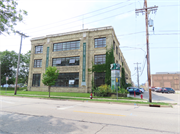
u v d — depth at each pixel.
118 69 20.72
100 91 18.38
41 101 13.76
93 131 4.48
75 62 26.42
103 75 24.02
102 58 24.56
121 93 17.77
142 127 4.95
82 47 25.89
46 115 6.94
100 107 10.00
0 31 7.55
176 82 64.12
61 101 14.07
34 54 30.89
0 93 22.28
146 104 11.67
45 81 17.28
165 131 4.53
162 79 66.19
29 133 4.34
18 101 13.36
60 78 27.05
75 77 25.86
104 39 24.91
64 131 4.50
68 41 27.67
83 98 16.02
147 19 14.17
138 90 26.06
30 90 29.50
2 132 4.45
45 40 29.91
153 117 6.68
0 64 36.12
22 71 41.94
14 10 7.40
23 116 6.71
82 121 5.75
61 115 6.94
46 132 4.42
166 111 8.68
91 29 25.77
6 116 6.72
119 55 33.28
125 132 4.39
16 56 39.56
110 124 5.32
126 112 8.00
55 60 28.31
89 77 24.70
